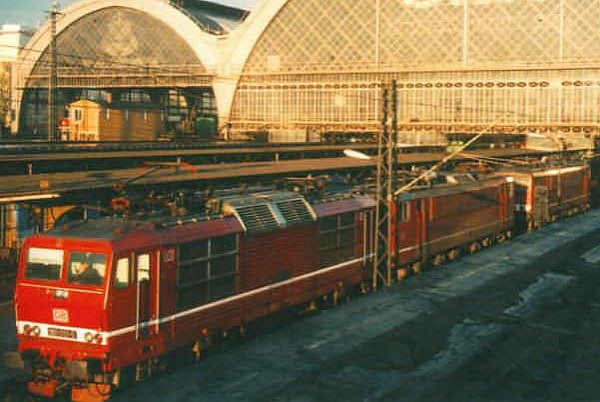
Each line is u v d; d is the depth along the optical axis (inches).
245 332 871.7
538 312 1016.9
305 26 4266.7
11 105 5418.3
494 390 698.8
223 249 794.2
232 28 5344.5
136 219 740.7
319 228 976.3
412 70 4001.0
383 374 735.1
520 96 3831.2
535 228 1910.7
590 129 3681.1
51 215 1162.0
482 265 1370.6
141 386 679.7
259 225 853.2
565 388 709.3
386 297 1078.4
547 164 2187.5
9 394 694.5
